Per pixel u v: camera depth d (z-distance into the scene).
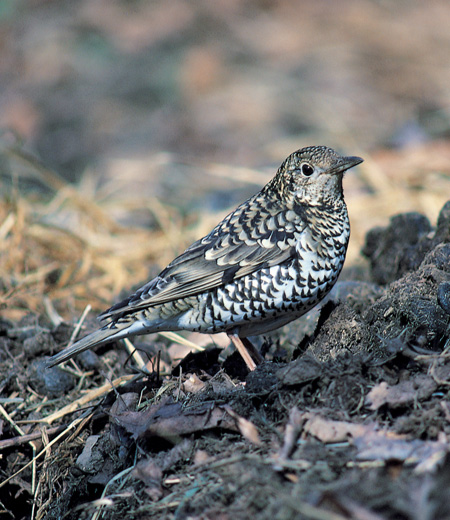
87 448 7.98
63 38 26.58
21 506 8.64
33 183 18.22
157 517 6.45
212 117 22.25
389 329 7.87
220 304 8.68
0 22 27.73
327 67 23.91
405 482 5.67
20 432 8.91
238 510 6.03
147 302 8.64
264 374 7.35
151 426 7.06
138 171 19.42
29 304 12.44
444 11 26.47
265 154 19.97
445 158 16.23
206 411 7.09
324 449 6.31
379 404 6.64
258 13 27.67
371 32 25.59
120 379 9.31
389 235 10.65
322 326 8.15
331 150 8.77
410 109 20.73
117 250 14.66
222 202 17.55
